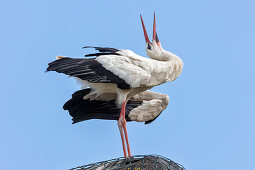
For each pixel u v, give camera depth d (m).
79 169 10.46
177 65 12.88
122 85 12.06
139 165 9.98
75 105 13.26
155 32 13.39
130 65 12.11
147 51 13.28
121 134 12.30
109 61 12.10
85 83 12.95
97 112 13.41
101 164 10.50
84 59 12.27
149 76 12.10
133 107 13.73
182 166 10.48
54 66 11.95
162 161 10.31
